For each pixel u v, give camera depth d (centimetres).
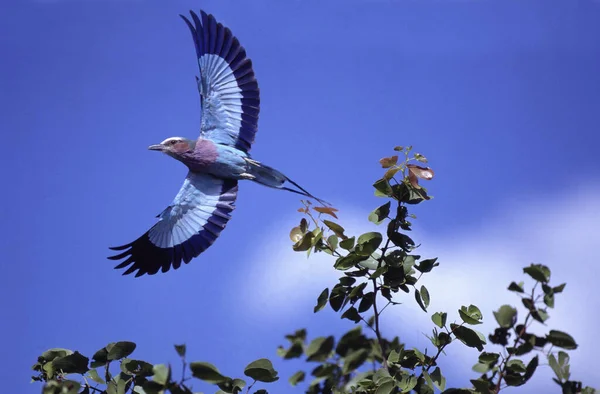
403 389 854
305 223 959
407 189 974
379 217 984
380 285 941
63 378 917
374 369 845
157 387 726
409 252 970
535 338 760
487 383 792
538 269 745
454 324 883
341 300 941
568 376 757
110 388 888
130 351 923
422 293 916
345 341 759
